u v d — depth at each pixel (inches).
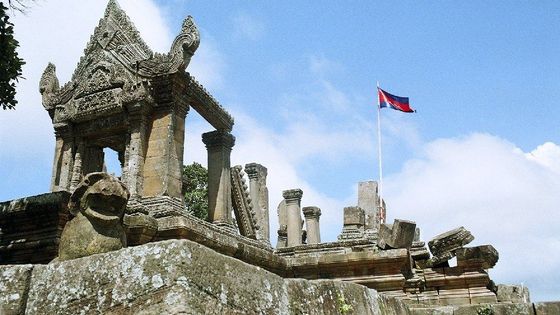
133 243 487.2
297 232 1107.9
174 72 652.1
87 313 161.2
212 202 724.7
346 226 1002.7
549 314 394.0
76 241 242.1
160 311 148.0
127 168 640.4
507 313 400.8
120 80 678.5
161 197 618.2
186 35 661.9
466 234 572.7
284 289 195.5
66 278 171.8
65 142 710.5
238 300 167.2
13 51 474.3
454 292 548.7
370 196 1144.2
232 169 822.5
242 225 818.2
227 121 764.6
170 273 152.3
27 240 411.8
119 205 256.5
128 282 157.9
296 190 1136.8
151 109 668.1
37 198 418.9
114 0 727.1
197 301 151.3
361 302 247.6
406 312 304.5
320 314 209.5
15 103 488.1
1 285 178.7
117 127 684.1
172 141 650.8
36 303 173.2
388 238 570.9
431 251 585.0
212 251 165.2
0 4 455.2
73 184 689.6
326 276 576.1
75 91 715.4
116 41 706.2
